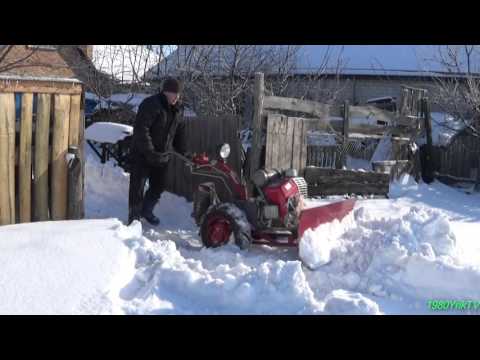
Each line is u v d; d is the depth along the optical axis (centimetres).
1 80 621
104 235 529
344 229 653
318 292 527
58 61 879
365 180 1151
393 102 1809
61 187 677
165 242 554
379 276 531
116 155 1077
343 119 1173
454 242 593
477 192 1401
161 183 786
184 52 1409
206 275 503
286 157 1008
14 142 639
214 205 675
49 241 504
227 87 1270
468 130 1524
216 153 711
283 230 662
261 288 457
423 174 1455
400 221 621
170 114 754
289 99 1005
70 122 679
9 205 636
